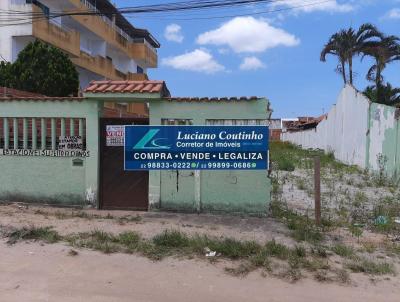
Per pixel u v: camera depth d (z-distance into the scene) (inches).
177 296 195.9
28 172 378.3
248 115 348.5
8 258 243.4
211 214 356.8
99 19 1460.4
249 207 354.6
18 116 373.1
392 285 215.9
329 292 205.0
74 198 372.5
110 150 369.4
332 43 1339.8
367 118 795.4
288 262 240.8
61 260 241.1
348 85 965.8
